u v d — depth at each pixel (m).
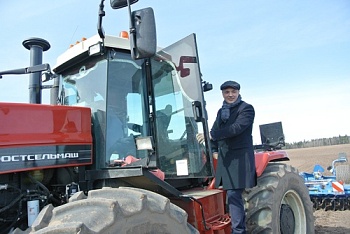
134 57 2.81
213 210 3.59
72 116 2.99
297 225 4.59
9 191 2.67
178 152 3.72
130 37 2.81
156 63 3.77
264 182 4.14
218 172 3.69
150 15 2.78
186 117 3.80
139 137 3.18
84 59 3.52
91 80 3.42
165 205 2.60
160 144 3.61
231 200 3.56
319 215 7.14
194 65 3.70
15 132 2.62
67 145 2.90
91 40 3.37
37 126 2.75
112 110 3.23
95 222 2.10
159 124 3.64
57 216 2.24
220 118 3.76
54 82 4.05
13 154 2.57
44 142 2.75
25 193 2.68
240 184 3.47
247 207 4.04
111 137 3.16
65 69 3.78
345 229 6.04
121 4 2.85
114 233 2.15
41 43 3.96
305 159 26.31
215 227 3.41
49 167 2.75
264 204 3.96
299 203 4.63
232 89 3.66
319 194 7.43
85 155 3.02
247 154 3.56
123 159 3.20
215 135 3.50
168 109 3.78
